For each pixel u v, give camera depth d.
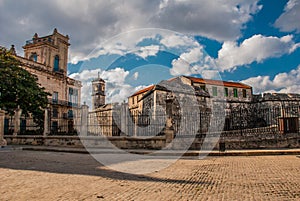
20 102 20.97
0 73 19.83
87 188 4.50
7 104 19.72
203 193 4.18
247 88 33.22
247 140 12.37
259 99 30.39
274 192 4.20
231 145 12.40
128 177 5.61
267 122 17.06
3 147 14.72
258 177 5.56
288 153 10.46
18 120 18.34
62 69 39.28
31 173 6.07
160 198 3.87
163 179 5.39
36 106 21.94
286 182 4.98
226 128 16.34
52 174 5.93
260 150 11.28
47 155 10.98
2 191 4.28
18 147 14.68
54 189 4.42
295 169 6.59
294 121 14.11
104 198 3.86
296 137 12.36
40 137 16.41
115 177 5.59
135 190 4.38
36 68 33.91
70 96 38.94
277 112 17.17
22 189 4.41
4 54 21.80
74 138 14.75
